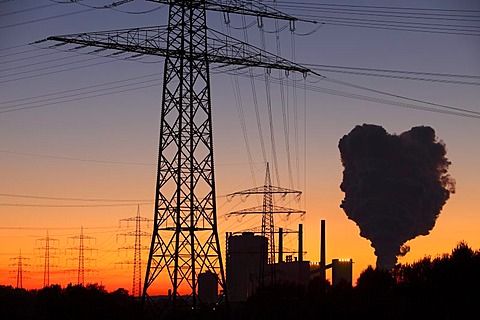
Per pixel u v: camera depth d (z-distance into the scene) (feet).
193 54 360.89
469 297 507.71
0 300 642.22
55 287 616.80
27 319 593.42
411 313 524.93
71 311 586.45
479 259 529.04
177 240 355.56
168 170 358.02
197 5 358.84
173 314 351.87
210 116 362.33
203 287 631.56
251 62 364.38
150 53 355.56
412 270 585.22
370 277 606.55
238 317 538.06
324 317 542.16
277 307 555.69
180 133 358.43
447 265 532.32
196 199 358.64
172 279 355.15
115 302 597.11
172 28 358.84
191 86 360.28
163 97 359.87
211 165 360.89
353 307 557.74
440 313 512.63
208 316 359.87
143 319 358.02
